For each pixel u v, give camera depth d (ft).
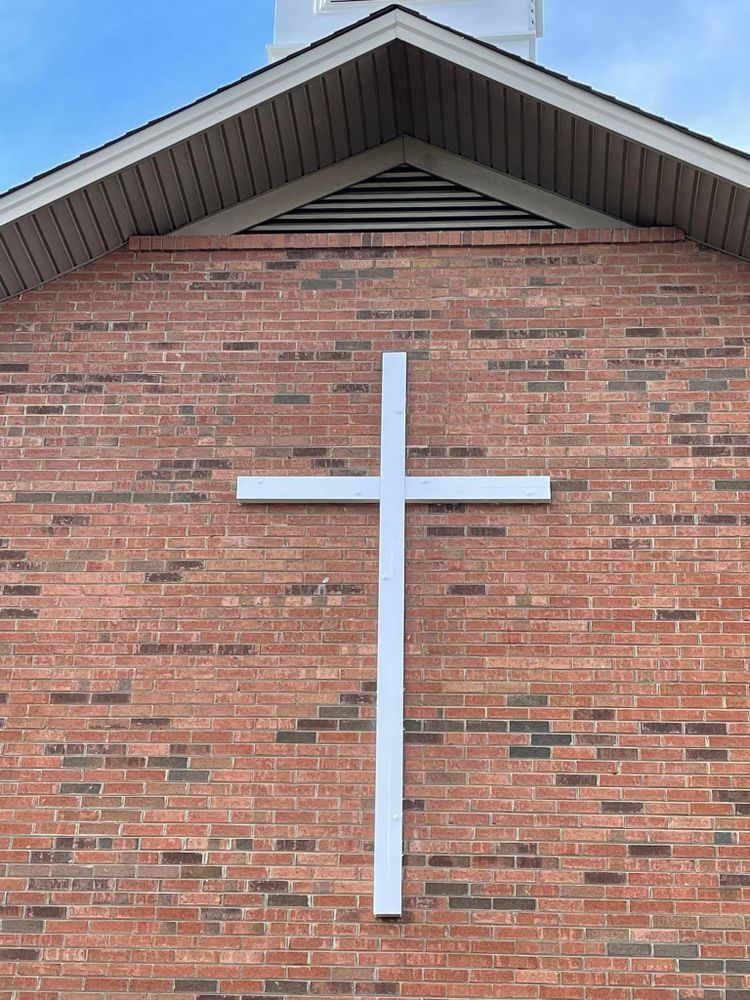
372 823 17.04
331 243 20.24
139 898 16.89
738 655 17.52
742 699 17.30
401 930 16.48
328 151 20.67
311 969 16.40
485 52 18.88
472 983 16.19
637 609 17.83
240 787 17.33
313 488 18.67
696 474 18.49
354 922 16.58
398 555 18.22
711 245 19.77
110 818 17.28
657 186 19.31
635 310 19.45
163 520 18.78
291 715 17.63
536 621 17.85
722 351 19.15
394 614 17.89
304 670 17.85
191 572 18.45
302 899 16.75
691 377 19.03
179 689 17.85
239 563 18.45
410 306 19.75
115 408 19.47
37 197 19.08
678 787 16.93
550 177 20.20
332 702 17.69
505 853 16.75
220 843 17.07
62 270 20.33
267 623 18.12
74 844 17.19
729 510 18.26
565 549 18.20
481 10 25.48
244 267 20.24
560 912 16.44
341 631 18.03
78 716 17.80
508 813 16.93
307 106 19.57
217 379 19.54
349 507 18.69
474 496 18.43
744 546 18.07
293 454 19.03
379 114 20.39
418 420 19.04
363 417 19.20
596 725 17.30
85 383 19.66
